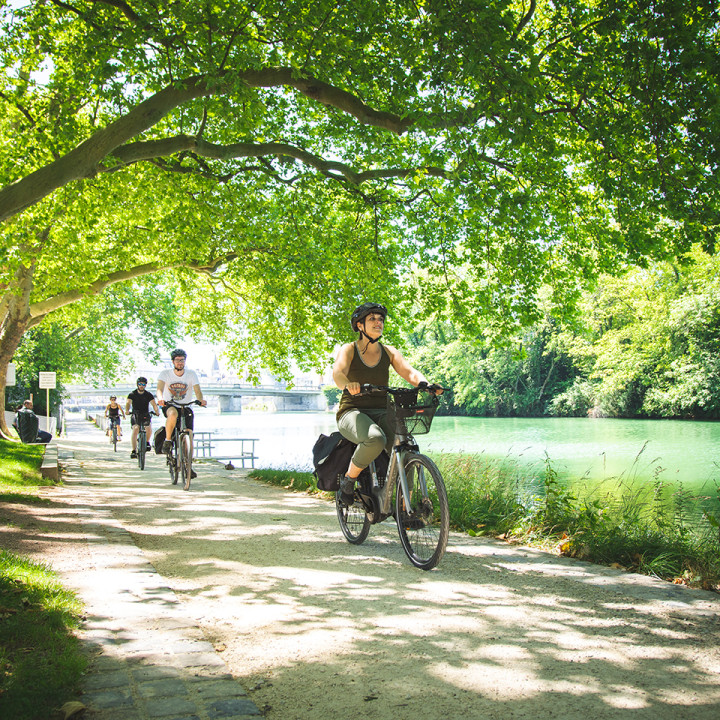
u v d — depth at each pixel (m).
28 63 14.60
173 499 8.82
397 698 2.64
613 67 10.67
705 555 4.80
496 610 3.72
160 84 11.05
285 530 6.34
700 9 9.05
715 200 10.54
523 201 12.23
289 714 2.52
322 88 9.54
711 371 41.25
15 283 18.52
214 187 14.41
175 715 2.41
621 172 11.83
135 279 26.83
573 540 5.36
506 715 2.49
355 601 3.93
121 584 4.15
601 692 2.66
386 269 16.20
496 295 16.12
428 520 4.71
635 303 44.53
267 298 18.66
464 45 8.32
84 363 39.06
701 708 2.51
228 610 3.79
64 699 2.52
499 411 59.84
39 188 8.82
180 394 10.64
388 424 4.95
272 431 43.81
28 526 6.11
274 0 9.73
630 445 26.94
